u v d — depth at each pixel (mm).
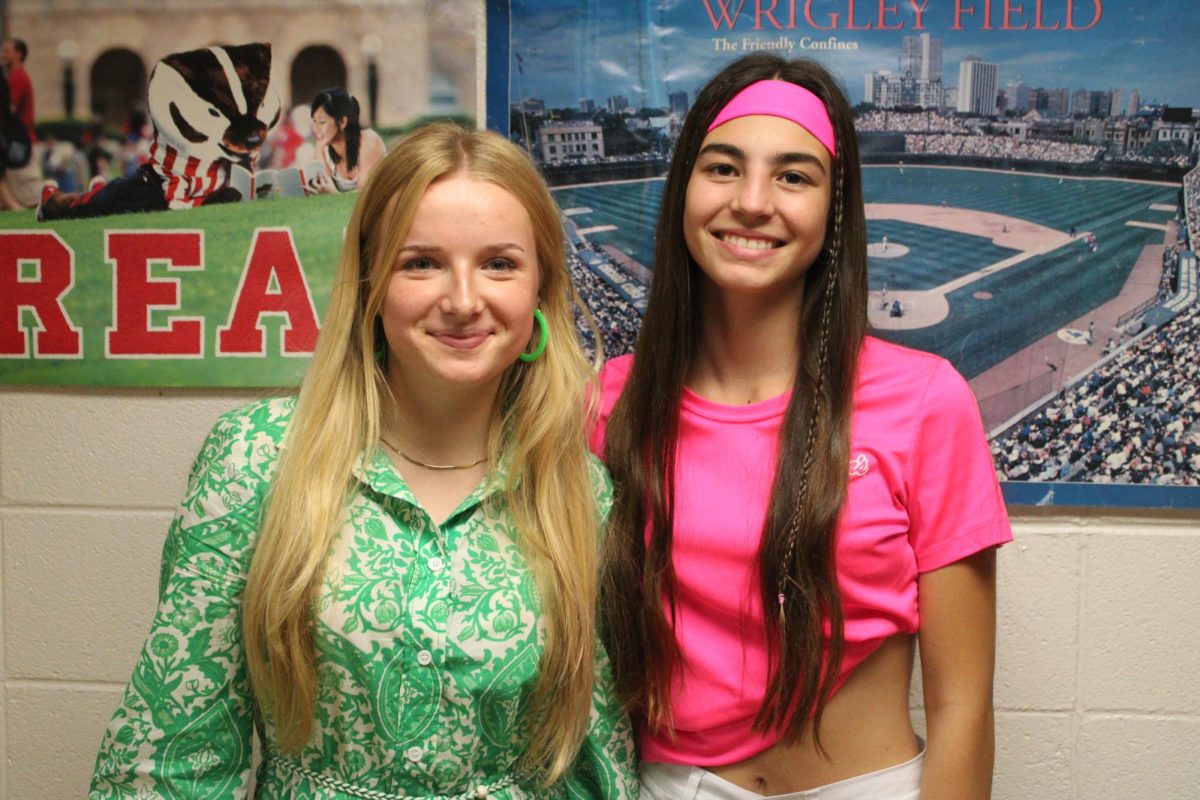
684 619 1092
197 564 944
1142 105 1398
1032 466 1441
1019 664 1468
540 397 1032
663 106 1440
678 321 1117
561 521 1021
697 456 1096
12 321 1508
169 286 1491
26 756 1550
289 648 917
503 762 997
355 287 983
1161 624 1449
